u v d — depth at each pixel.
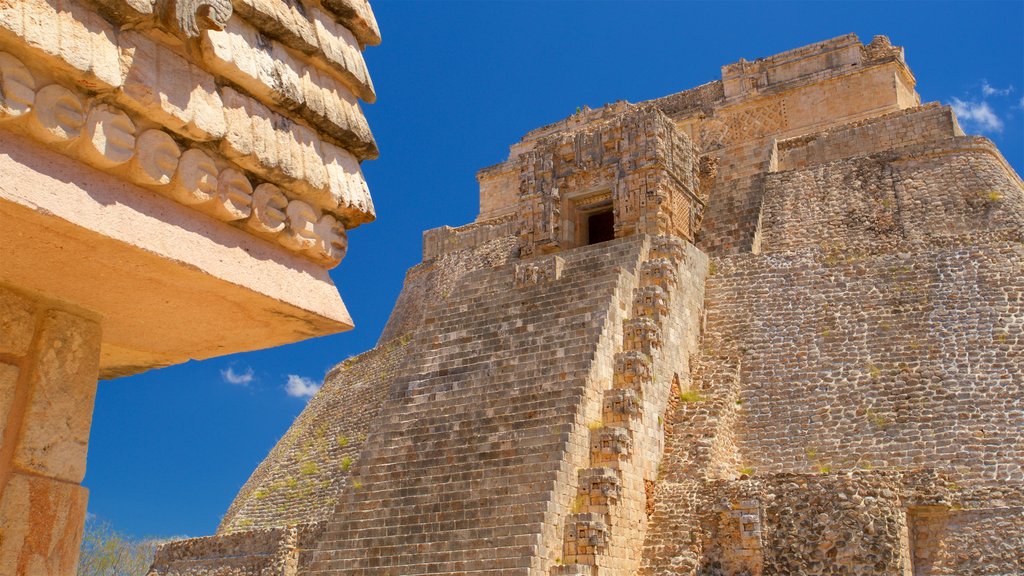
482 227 36.78
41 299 5.12
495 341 21.47
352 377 33.50
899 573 16.02
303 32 5.69
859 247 23.81
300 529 24.41
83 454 5.15
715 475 19.73
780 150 31.69
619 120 28.11
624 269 22.48
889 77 33.47
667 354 21.42
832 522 16.95
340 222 5.87
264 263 5.32
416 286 37.47
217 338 5.95
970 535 16.62
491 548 16.69
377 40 6.43
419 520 17.92
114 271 4.86
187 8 4.82
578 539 16.89
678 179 27.80
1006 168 27.88
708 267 25.00
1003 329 20.59
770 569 17.05
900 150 27.78
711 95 38.44
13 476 4.77
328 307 5.64
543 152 29.14
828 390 21.02
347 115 5.95
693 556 17.80
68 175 4.41
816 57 35.41
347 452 29.38
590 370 19.44
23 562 4.70
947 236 23.16
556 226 28.22
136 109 4.67
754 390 21.75
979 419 19.11
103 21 4.56
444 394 20.56
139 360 6.44
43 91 4.26
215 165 5.06
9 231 4.41
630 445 18.81
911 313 21.77
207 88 5.06
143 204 4.73
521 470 17.91
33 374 4.99
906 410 19.89
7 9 4.09
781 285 23.84
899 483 17.05
